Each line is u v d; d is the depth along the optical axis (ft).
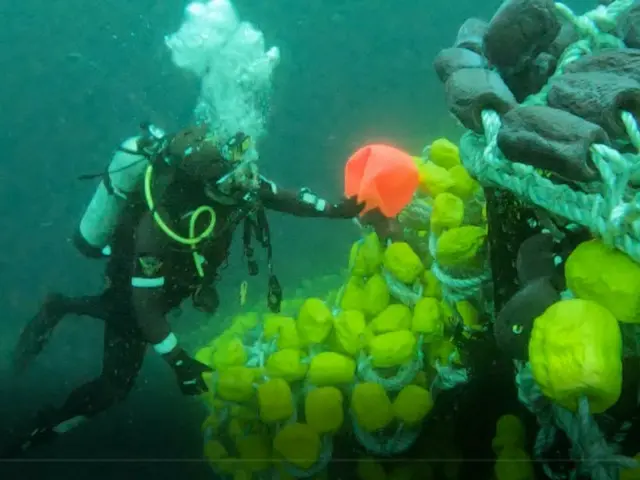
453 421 6.72
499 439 5.90
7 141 26.61
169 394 10.32
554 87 4.28
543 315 3.85
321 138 23.88
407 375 6.65
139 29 32.48
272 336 8.30
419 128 24.45
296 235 17.22
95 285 19.39
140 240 6.94
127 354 9.00
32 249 20.92
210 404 8.26
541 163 3.84
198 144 6.47
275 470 6.93
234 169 6.50
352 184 8.01
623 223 3.50
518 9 5.01
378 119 24.98
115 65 30.81
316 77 27.48
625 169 3.45
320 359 6.89
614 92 3.82
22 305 18.25
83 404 9.05
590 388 3.50
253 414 7.33
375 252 7.84
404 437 6.57
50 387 12.82
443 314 6.76
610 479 3.66
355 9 31.22
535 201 4.14
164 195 6.78
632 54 4.46
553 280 4.38
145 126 7.52
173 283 7.48
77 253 20.67
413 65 28.37
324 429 6.47
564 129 3.68
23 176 24.61
